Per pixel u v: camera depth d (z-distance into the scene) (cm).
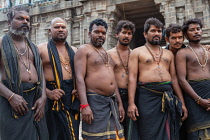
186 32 441
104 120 356
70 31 1379
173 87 419
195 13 1105
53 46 402
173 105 385
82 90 357
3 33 1552
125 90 421
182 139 438
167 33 453
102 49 396
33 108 332
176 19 1138
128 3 1234
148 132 381
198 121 398
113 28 1284
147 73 392
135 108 387
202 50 428
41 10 1435
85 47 380
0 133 309
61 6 1384
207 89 406
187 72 421
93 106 359
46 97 362
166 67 403
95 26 385
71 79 390
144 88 392
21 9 342
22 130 315
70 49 417
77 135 377
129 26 432
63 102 378
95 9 1273
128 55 442
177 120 394
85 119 350
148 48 410
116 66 430
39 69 351
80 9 1354
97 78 366
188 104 412
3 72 325
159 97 387
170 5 1144
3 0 1602
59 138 379
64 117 372
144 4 1249
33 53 354
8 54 322
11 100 306
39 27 1454
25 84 326
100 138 348
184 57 420
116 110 377
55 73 383
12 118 310
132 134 397
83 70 368
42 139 340
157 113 384
